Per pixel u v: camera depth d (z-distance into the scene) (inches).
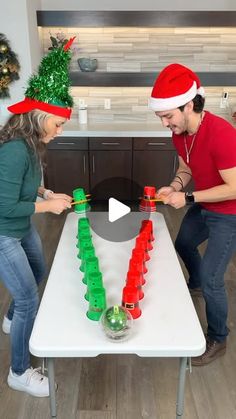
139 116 157.6
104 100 155.6
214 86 144.3
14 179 49.6
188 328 44.8
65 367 70.9
